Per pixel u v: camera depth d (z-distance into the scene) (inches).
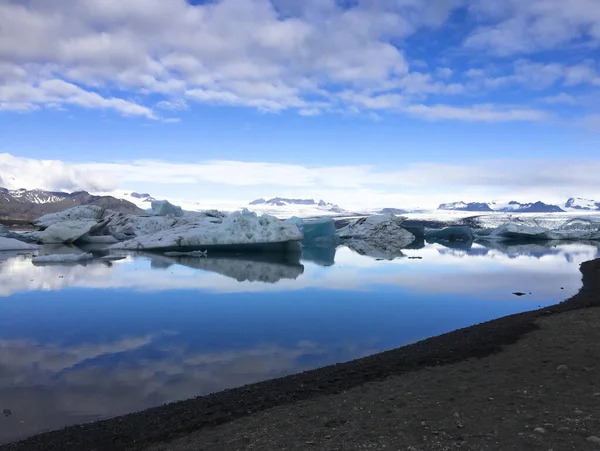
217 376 361.4
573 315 442.0
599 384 240.4
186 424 243.6
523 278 986.1
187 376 362.0
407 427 200.8
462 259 1483.8
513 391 239.5
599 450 161.6
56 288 845.8
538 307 663.1
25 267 1167.0
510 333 387.2
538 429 182.7
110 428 250.8
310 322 563.5
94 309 652.1
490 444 173.8
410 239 2456.9
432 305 679.7
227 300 725.9
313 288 853.8
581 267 1135.6
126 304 689.0
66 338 489.1
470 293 788.0
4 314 614.5
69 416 284.5
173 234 1670.8
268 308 657.0
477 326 476.1
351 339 481.1
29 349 445.1
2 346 455.8
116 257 1414.9
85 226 2070.6
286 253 1697.8
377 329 527.5
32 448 230.2
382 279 987.9
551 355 305.9
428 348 380.5
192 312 629.0
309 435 202.8
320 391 281.1
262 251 1739.7
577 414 198.1
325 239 2374.5
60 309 652.7
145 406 299.6
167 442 220.8
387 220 2559.1
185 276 1022.4
